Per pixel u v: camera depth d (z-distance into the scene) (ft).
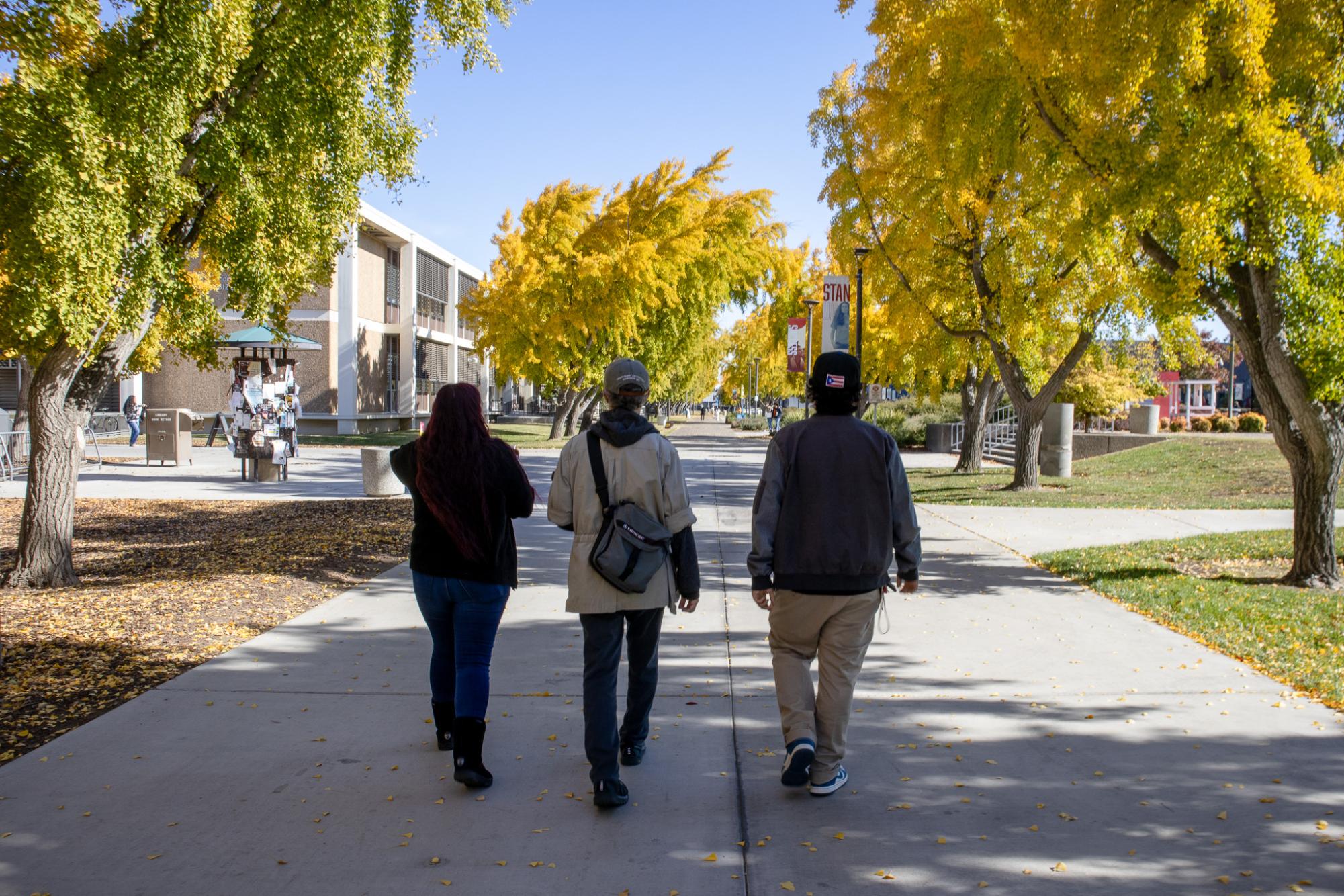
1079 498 56.18
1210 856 11.35
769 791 13.38
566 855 11.43
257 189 27.04
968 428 79.97
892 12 40.65
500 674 19.03
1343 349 24.86
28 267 23.17
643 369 13.61
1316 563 27.99
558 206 102.89
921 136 45.75
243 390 62.34
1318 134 26.30
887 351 86.58
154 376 121.39
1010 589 27.99
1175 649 20.90
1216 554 34.40
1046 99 30.83
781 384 176.35
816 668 19.61
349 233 32.53
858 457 12.62
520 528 41.11
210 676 18.70
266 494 54.34
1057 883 10.73
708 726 16.11
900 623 23.38
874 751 14.84
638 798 13.12
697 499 54.34
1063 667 19.51
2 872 10.89
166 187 24.85
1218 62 25.18
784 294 134.92
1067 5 27.09
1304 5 24.36
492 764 14.32
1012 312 49.96
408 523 41.50
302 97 27.43
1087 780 13.65
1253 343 28.12
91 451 87.61
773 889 10.66
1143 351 75.51
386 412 135.03
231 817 12.40
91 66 24.47
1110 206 27.68
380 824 12.24
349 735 15.48
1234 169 24.22
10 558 32.14
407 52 30.91
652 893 10.57
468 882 10.78
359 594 26.66
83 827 12.09
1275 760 14.38
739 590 28.19
